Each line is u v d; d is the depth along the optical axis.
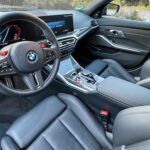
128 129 1.26
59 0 2.65
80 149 1.51
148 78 1.99
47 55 1.48
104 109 1.73
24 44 1.34
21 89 1.44
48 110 1.60
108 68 2.51
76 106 1.66
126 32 2.76
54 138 1.50
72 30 2.38
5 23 1.34
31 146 1.43
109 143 1.57
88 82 1.86
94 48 2.98
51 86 1.95
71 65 2.04
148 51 2.74
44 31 1.49
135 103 1.58
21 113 2.02
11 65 1.32
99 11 2.91
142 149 1.07
